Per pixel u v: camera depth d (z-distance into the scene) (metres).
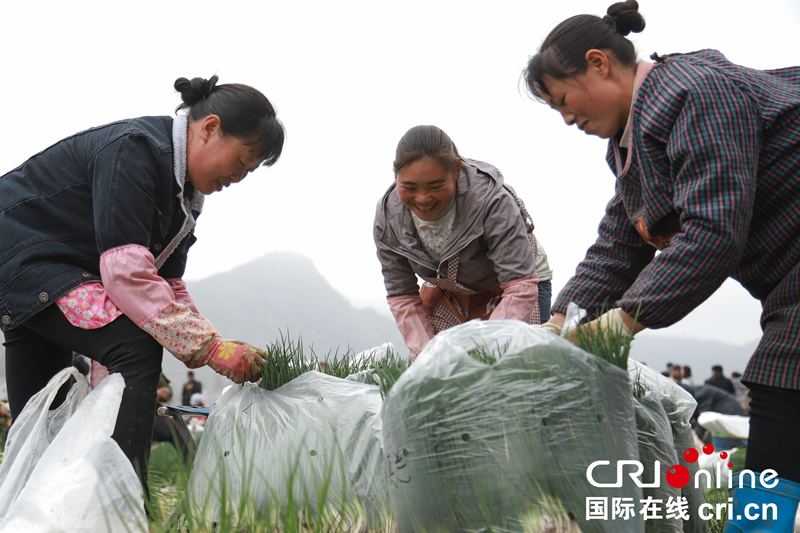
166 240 2.19
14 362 2.16
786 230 1.47
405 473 1.27
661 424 1.63
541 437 1.20
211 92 2.11
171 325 1.89
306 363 2.11
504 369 1.24
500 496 1.19
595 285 1.92
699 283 1.38
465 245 2.40
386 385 1.54
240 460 1.78
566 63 1.62
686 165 1.42
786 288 1.48
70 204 1.99
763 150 1.45
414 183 2.19
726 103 1.42
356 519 1.56
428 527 1.25
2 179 2.09
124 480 1.62
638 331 1.46
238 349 1.96
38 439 1.91
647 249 1.93
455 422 1.23
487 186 2.40
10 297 1.90
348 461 1.67
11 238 1.95
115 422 1.76
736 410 8.45
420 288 2.79
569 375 1.24
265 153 2.09
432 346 1.31
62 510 1.54
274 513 1.55
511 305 2.34
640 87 1.58
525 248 2.37
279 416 1.83
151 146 1.99
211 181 2.11
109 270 1.86
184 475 1.53
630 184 1.74
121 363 1.87
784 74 1.65
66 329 1.92
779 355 1.45
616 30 1.67
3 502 1.77
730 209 1.36
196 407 2.04
